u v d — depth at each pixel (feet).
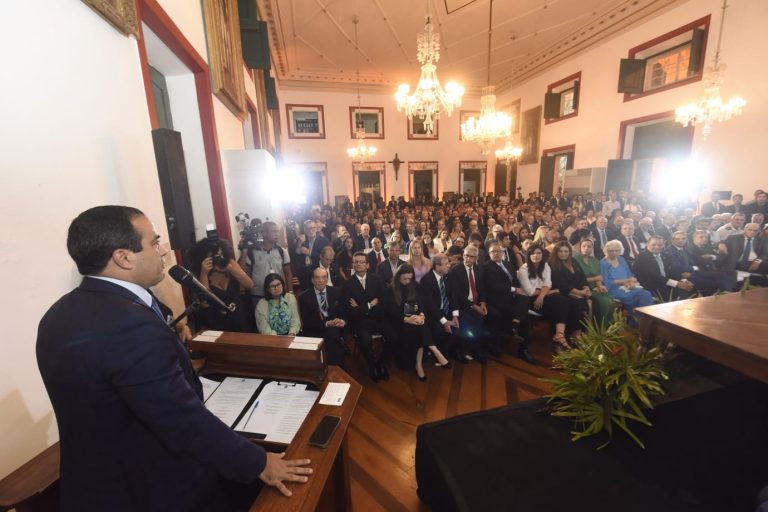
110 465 2.53
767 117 20.02
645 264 12.50
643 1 25.11
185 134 10.07
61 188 3.82
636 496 4.33
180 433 2.51
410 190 47.09
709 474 4.59
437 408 8.37
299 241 16.43
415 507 5.77
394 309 9.90
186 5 8.64
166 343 2.58
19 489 2.78
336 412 4.13
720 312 5.44
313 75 39.52
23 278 3.28
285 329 8.90
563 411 5.77
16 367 3.18
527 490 4.49
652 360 5.76
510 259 14.46
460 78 41.47
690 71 23.38
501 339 11.88
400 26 27.78
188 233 6.45
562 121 35.47
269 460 3.23
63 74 3.95
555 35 31.19
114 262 2.64
